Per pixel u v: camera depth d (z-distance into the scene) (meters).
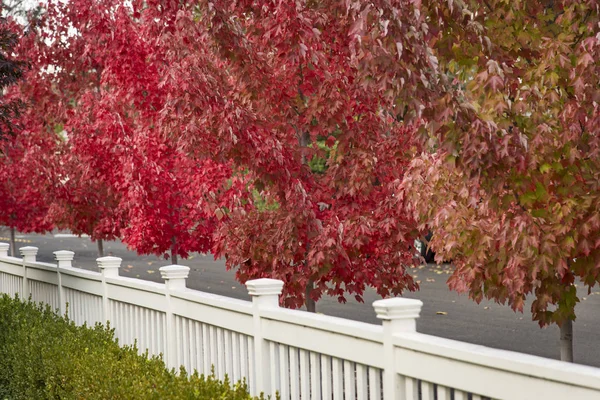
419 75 5.33
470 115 5.57
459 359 4.15
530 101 6.46
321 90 8.83
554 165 6.65
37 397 8.45
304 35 8.29
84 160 16.03
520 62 6.69
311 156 9.45
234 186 10.01
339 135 9.07
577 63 6.40
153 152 13.96
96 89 18.25
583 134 6.95
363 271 9.17
